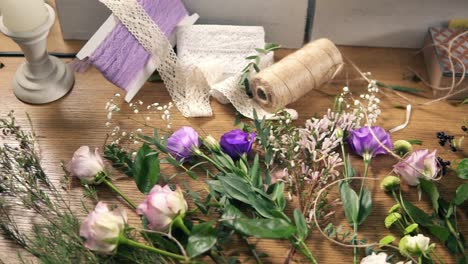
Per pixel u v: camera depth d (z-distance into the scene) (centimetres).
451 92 94
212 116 92
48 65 91
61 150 87
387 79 98
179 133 83
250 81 91
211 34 96
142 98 94
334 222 80
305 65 90
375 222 80
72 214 76
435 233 77
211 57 95
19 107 92
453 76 91
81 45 101
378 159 87
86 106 92
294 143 83
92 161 80
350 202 78
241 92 92
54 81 92
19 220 79
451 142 89
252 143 85
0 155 82
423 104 94
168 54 92
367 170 85
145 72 93
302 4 97
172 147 82
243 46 96
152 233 73
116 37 89
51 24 86
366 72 99
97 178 80
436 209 79
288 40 103
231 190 76
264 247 77
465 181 85
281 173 82
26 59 90
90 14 99
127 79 90
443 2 96
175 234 74
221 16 100
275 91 87
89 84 95
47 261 70
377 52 103
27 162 81
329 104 94
